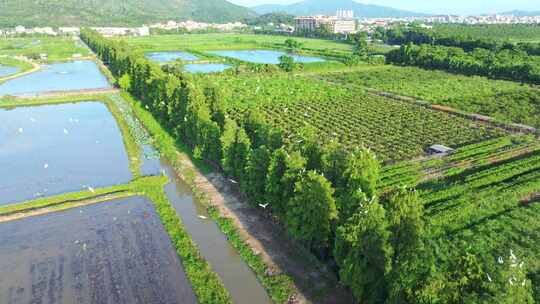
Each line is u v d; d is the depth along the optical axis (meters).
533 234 58.16
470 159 88.38
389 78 186.50
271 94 148.38
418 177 78.69
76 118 125.69
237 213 68.25
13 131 112.94
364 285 44.38
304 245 57.81
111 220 67.81
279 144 69.50
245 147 71.81
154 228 65.69
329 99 144.38
